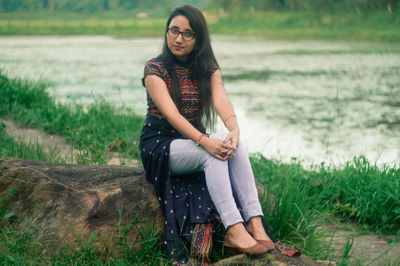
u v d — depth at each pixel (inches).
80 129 209.5
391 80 420.2
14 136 195.0
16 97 240.1
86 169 115.9
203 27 108.2
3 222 106.0
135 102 311.6
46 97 255.1
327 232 135.2
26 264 93.5
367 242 133.0
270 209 120.3
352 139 234.5
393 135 240.8
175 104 108.0
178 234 101.3
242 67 520.7
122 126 225.3
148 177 110.5
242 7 1472.7
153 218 106.7
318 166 176.2
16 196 107.5
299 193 130.7
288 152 213.9
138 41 975.0
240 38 1024.9
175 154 102.4
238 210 99.0
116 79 418.3
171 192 103.8
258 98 347.3
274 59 593.3
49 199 104.5
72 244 98.9
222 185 97.2
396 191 146.0
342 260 110.2
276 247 96.8
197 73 110.4
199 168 103.2
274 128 258.7
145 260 102.7
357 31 916.6
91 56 631.2
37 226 102.3
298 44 829.8
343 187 158.7
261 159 188.7
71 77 423.8
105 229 101.7
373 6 1010.1
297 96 353.7
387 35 835.4
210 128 115.6
